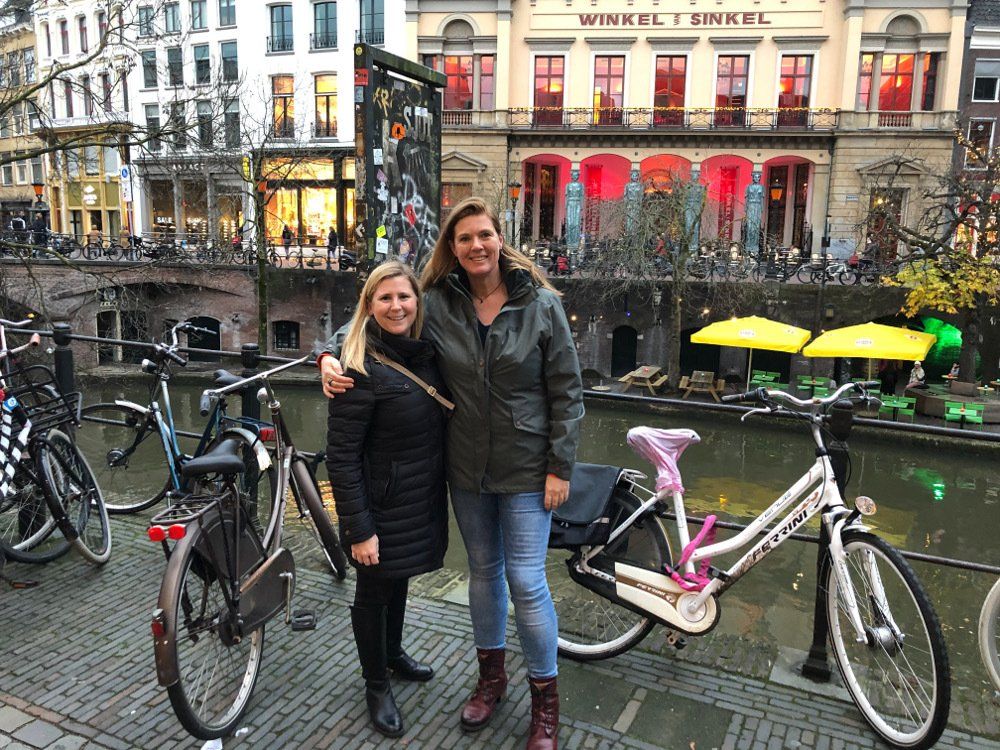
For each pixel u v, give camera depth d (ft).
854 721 8.73
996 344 77.92
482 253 7.71
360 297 7.97
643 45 107.45
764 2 104.27
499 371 7.79
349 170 112.16
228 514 8.51
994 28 99.60
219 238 106.83
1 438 10.83
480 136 109.70
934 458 56.24
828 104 105.19
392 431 7.88
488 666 8.75
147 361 14.67
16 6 51.75
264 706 8.93
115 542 13.80
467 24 108.78
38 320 64.54
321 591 12.01
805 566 31.45
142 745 8.18
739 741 8.35
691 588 9.31
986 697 9.12
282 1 112.16
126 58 55.77
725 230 91.20
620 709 8.93
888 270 78.54
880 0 100.42
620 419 66.39
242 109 114.21
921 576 33.71
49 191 134.82
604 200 90.84
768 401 9.50
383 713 8.48
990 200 66.49
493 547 8.53
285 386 74.33
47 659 9.82
